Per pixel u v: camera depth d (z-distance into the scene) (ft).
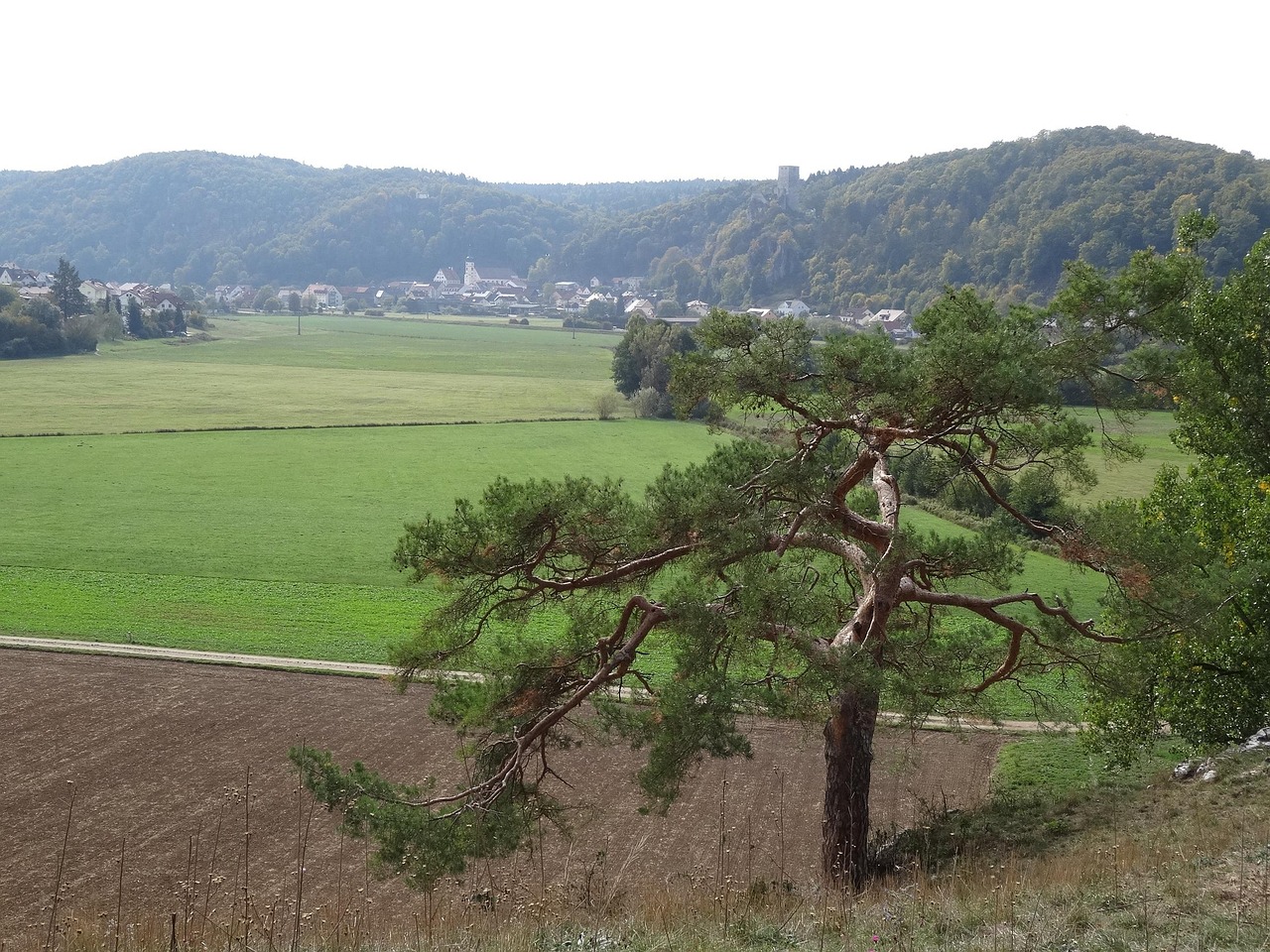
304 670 109.40
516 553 54.90
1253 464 73.15
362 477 240.94
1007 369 49.26
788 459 57.26
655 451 288.51
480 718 51.44
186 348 601.62
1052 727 94.48
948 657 59.36
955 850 53.11
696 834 72.79
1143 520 72.18
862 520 58.18
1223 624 55.93
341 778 48.26
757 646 56.29
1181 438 78.59
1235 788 58.90
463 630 58.13
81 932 40.98
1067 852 51.13
